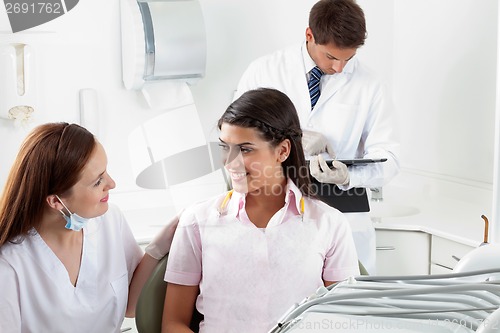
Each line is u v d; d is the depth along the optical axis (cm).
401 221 259
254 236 152
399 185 322
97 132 266
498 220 180
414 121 313
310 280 153
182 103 273
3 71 241
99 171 143
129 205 264
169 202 248
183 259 153
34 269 147
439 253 249
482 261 117
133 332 243
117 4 265
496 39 270
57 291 149
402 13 314
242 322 151
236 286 151
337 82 242
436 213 271
